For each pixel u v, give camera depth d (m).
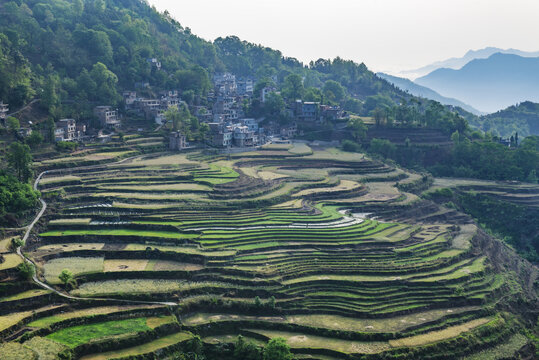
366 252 130.62
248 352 91.81
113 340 86.25
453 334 102.94
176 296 102.12
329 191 171.00
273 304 103.81
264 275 112.81
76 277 103.31
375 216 159.25
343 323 102.25
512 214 184.75
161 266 112.69
